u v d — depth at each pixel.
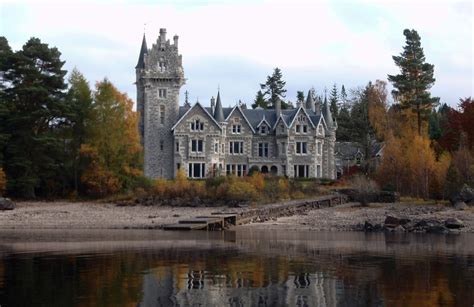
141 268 29.52
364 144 105.62
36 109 81.56
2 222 57.78
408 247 39.06
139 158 86.44
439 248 38.47
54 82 84.00
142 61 105.94
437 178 78.50
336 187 85.19
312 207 71.56
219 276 27.31
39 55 84.00
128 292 23.80
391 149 83.69
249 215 62.00
